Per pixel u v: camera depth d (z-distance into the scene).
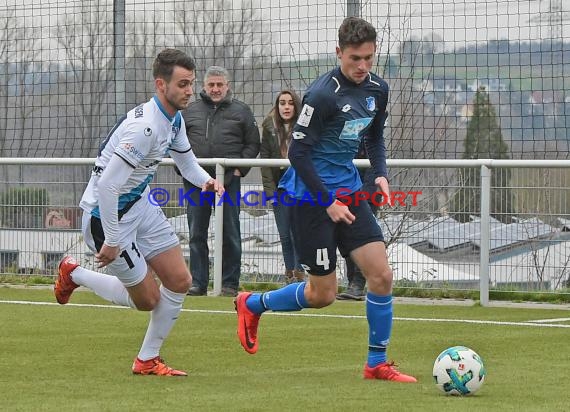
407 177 24.47
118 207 13.58
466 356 12.30
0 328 18.95
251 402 11.74
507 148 29.06
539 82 29.02
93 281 14.84
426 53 29.75
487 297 23.62
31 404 11.61
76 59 31.39
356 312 21.69
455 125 29.23
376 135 14.55
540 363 15.09
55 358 15.41
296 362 15.28
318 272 14.01
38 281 27.44
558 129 28.84
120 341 17.28
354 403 11.70
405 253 24.72
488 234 23.81
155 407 11.40
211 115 25.12
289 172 14.20
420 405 11.55
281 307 14.74
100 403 11.66
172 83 13.30
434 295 24.50
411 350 16.66
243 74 30.95
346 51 13.32
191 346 16.92
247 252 25.69
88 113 31.19
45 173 27.36
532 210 23.56
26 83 31.81
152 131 13.23
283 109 25.25
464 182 24.02
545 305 23.25
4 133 31.86
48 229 27.36
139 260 13.73
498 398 12.05
